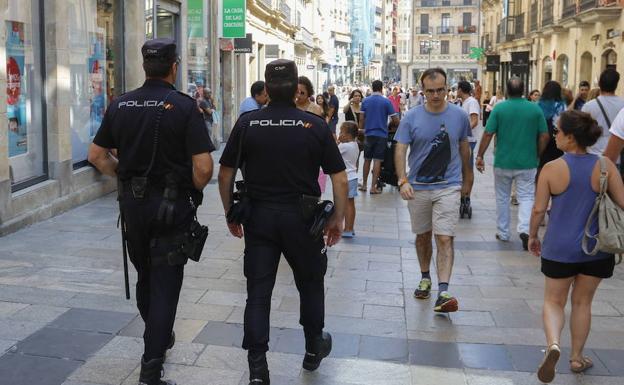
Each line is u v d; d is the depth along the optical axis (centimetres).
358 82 9256
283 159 372
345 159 802
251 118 380
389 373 428
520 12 3450
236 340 472
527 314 547
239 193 390
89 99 1066
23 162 863
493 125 784
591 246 399
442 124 548
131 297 552
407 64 8981
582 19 2056
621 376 428
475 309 559
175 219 371
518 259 733
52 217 880
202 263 677
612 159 499
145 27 1235
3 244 724
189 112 368
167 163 370
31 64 879
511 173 787
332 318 528
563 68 2542
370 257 732
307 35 4509
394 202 1116
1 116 766
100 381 400
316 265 391
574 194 402
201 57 1767
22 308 518
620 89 1794
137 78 1199
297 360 443
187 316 518
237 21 1958
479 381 418
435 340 485
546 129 773
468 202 979
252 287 379
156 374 366
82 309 519
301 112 380
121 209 381
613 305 571
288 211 374
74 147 1009
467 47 8231
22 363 421
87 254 690
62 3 918
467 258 736
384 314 541
